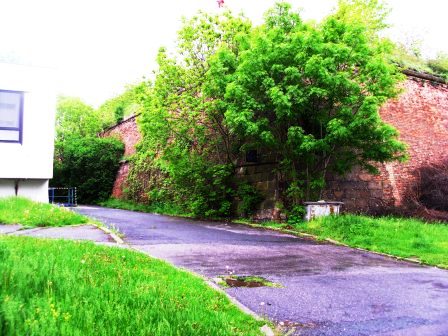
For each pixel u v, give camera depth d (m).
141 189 28.28
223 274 7.36
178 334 3.80
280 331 4.75
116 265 6.32
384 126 13.90
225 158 19.28
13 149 16.94
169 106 19.20
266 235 12.77
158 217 19.12
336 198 16.30
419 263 9.20
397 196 17.67
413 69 19.91
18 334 3.29
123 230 12.88
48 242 7.62
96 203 33.12
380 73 13.90
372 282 7.17
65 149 34.22
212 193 18.41
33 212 13.09
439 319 5.26
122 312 4.16
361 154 14.88
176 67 19.34
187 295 5.28
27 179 17.61
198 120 19.08
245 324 4.70
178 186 20.20
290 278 7.28
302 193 15.06
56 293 4.46
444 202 16.75
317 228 13.21
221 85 16.38
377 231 11.90
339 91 14.14
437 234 12.07
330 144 14.69
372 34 24.56
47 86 17.61
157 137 19.52
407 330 4.85
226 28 19.42
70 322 3.75
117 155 34.12
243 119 14.20
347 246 11.12
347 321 5.13
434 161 19.03
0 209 13.38
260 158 17.78
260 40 14.81
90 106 43.09
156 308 4.39
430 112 19.67
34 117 17.33
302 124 15.47
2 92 16.94
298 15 16.08
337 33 15.13
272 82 14.24
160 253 9.01
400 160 14.78
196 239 11.31
